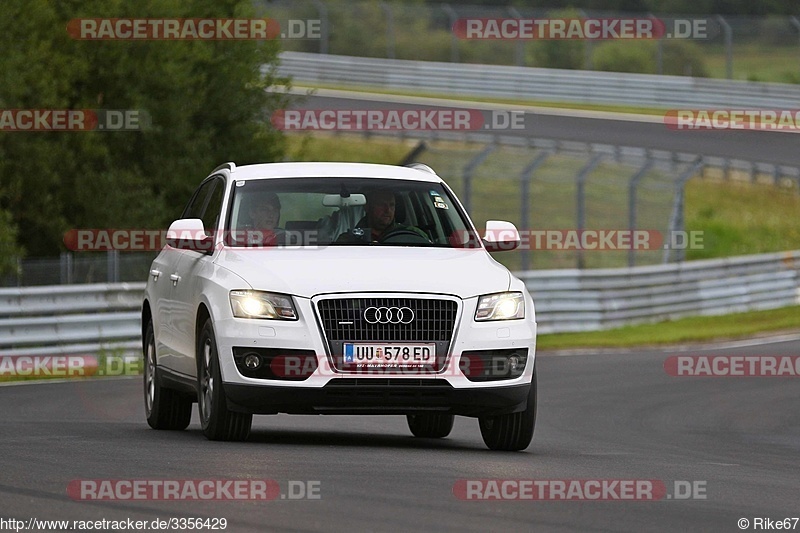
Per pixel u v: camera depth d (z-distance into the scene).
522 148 141.00
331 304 30.36
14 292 60.06
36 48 82.00
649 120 158.50
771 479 28.78
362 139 146.00
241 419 31.22
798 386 58.12
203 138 92.69
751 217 136.38
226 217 33.72
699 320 97.75
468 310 30.78
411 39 188.12
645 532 20.80
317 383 30.06
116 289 64.81
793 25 175.12
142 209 85.62
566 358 70.31
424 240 33.66
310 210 33.84
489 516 21.58
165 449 29.33
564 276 89.25
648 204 129.38
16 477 24.52
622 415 46.00
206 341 31.80
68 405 45.03
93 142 84.81
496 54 191.25
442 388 30.36
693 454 34.44
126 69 87.06
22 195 81.94
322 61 173.25
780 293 109.44
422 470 26.75
